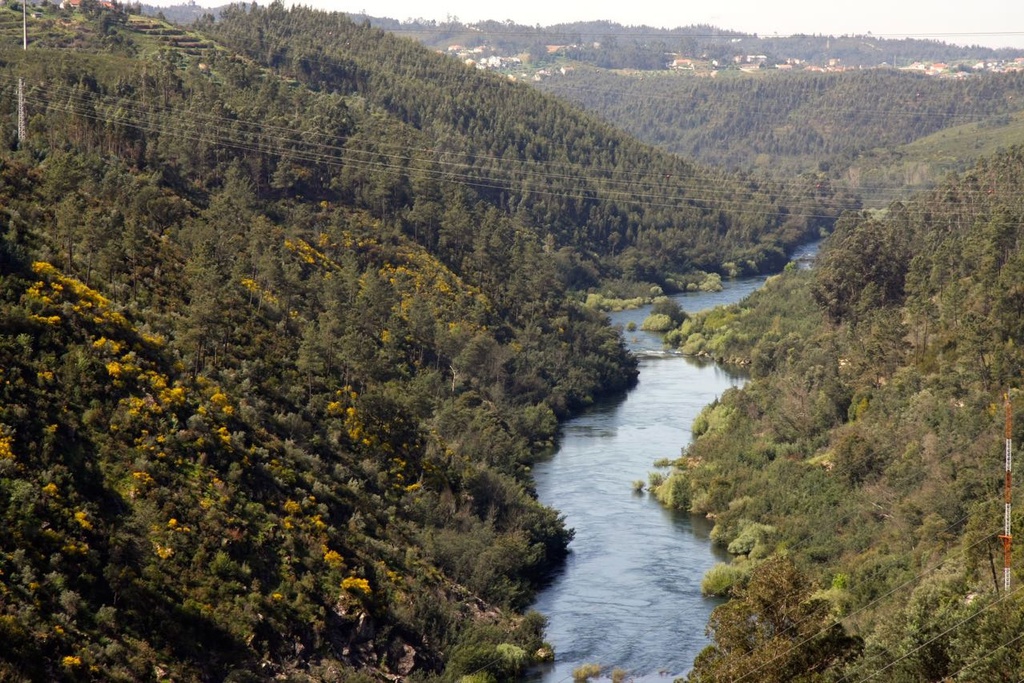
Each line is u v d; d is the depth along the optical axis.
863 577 79.12
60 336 77.62
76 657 58.38
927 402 101.38
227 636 65.31
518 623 79.12
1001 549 65.81
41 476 67.44
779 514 96.75
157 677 60.44
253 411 84.00
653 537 97.94
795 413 113.50
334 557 73.88
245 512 73.88
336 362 101.12
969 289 118.31
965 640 53.19
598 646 76.75
